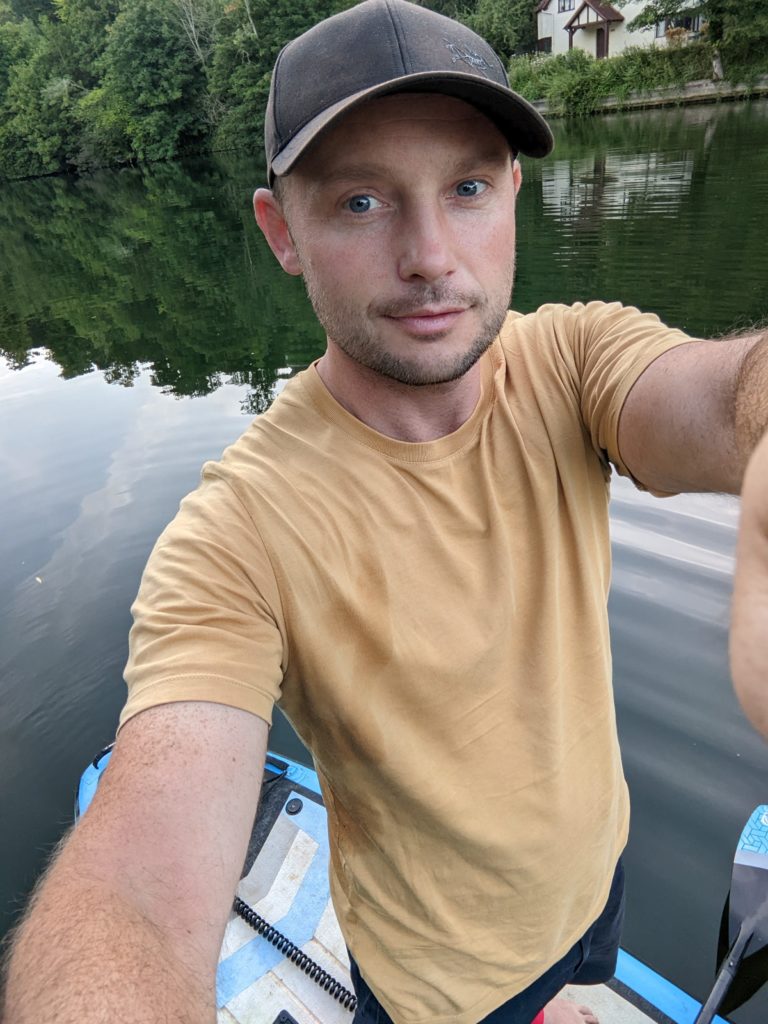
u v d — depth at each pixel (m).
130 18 16.67
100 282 6.52
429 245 0.45
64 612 2.00
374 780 0.51
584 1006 0.89
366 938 0.59
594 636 0.56
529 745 0.53
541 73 13.60
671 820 1.20
